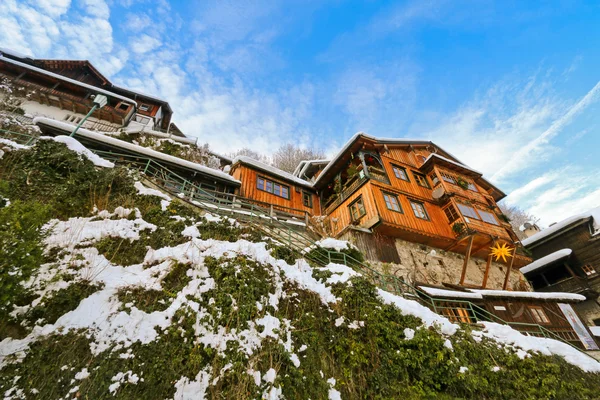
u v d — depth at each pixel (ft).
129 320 13.96
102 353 12.46
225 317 15.65
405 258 43.06
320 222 46.16
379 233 43.24
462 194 53.16
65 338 12.32
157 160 37.63
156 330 14.10
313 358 16.42
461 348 20.04
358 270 28.48
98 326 13.19
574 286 56.44
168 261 17.62
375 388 16.25
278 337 16.12
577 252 62.23
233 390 12.96
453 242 47.24
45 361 11.46
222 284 17.22
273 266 20.33
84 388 11.21
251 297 17.19
